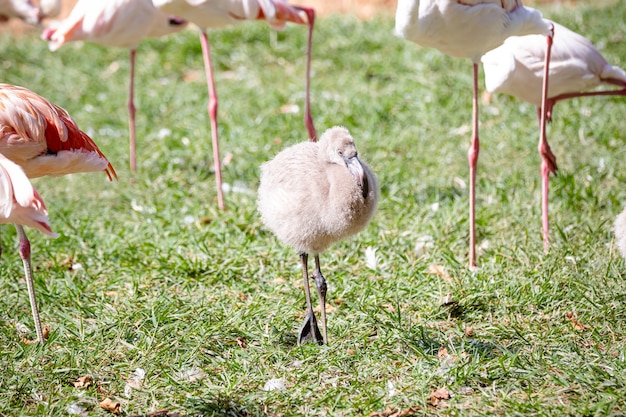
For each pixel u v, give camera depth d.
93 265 10.84
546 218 10.80
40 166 8.62
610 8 20.25
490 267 10.15
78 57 20.45
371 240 11.09
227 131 15.84
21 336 8.84
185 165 14.59
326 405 7.41
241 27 21.00
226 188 13.55
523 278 9.72
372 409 7.24
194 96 17.72
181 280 10.18
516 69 11.09
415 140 15.00
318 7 23.78
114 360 8.31
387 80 18.14
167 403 7.50
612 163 13.22
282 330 8.89
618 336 8.45
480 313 9.12
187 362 8.23
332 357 8.15
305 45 20.02
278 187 8.35
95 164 9.04
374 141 15.05
